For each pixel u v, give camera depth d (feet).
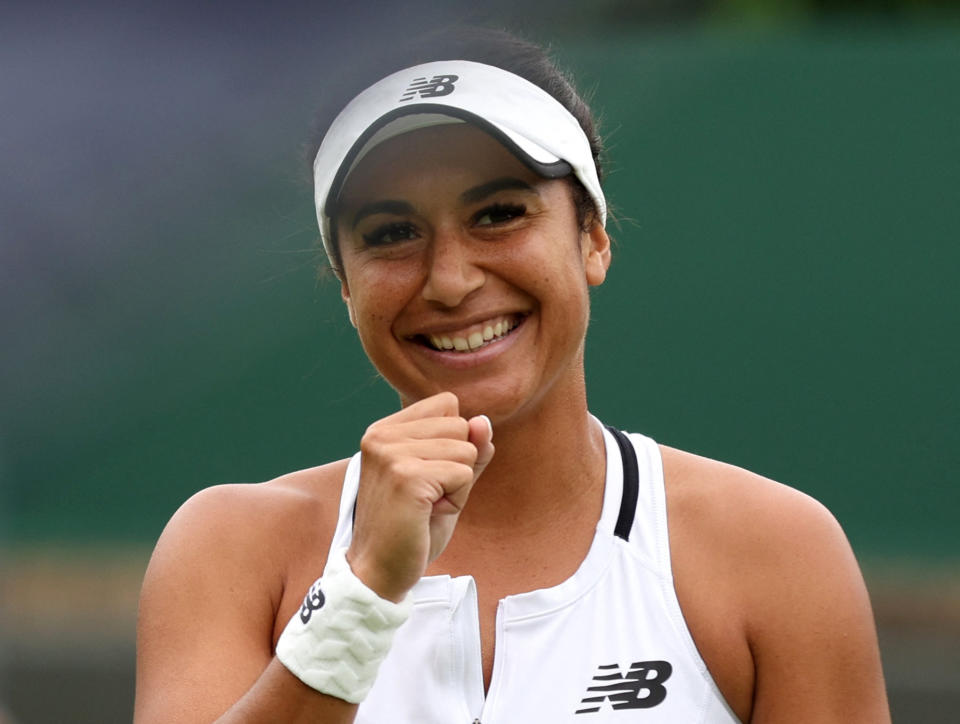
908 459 94.68
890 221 94.58
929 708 83.97
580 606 26.61
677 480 28.04
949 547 94.38
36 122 98.17
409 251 26.58
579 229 27.68
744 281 95.40
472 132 26.20
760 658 26.55
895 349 94.68
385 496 24.20
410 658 26.43
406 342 27.12
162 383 99.30
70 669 90.33
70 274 99.19
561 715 25.77
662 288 95.66
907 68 94.38
